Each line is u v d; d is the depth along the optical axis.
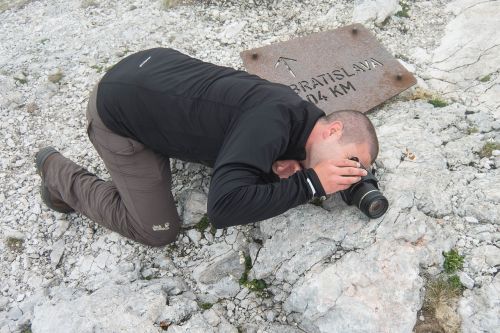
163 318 2.51
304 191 2.25
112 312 2.52
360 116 2.42
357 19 4.04
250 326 2.50
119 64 2.65
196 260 2.82
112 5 4.90
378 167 2.91
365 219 2.61
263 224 2.76
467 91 3.46
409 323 2.32
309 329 2.42
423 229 2.55
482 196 2.71
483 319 2.29
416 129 3.13
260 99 2.29
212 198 2.19
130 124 2.54
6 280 2.89
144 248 2.91
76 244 3.00
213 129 2.36
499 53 3.60
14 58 4.40
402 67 3.49
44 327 2.55
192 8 4.50
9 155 3.55
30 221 3.14
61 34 4.63
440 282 2.45
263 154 2.16
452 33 3.86
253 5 4.39
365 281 2.42
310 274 2.50
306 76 3.47
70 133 3.64
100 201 2.84
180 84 2.43
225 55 3.97
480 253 2.50
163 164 2.75
